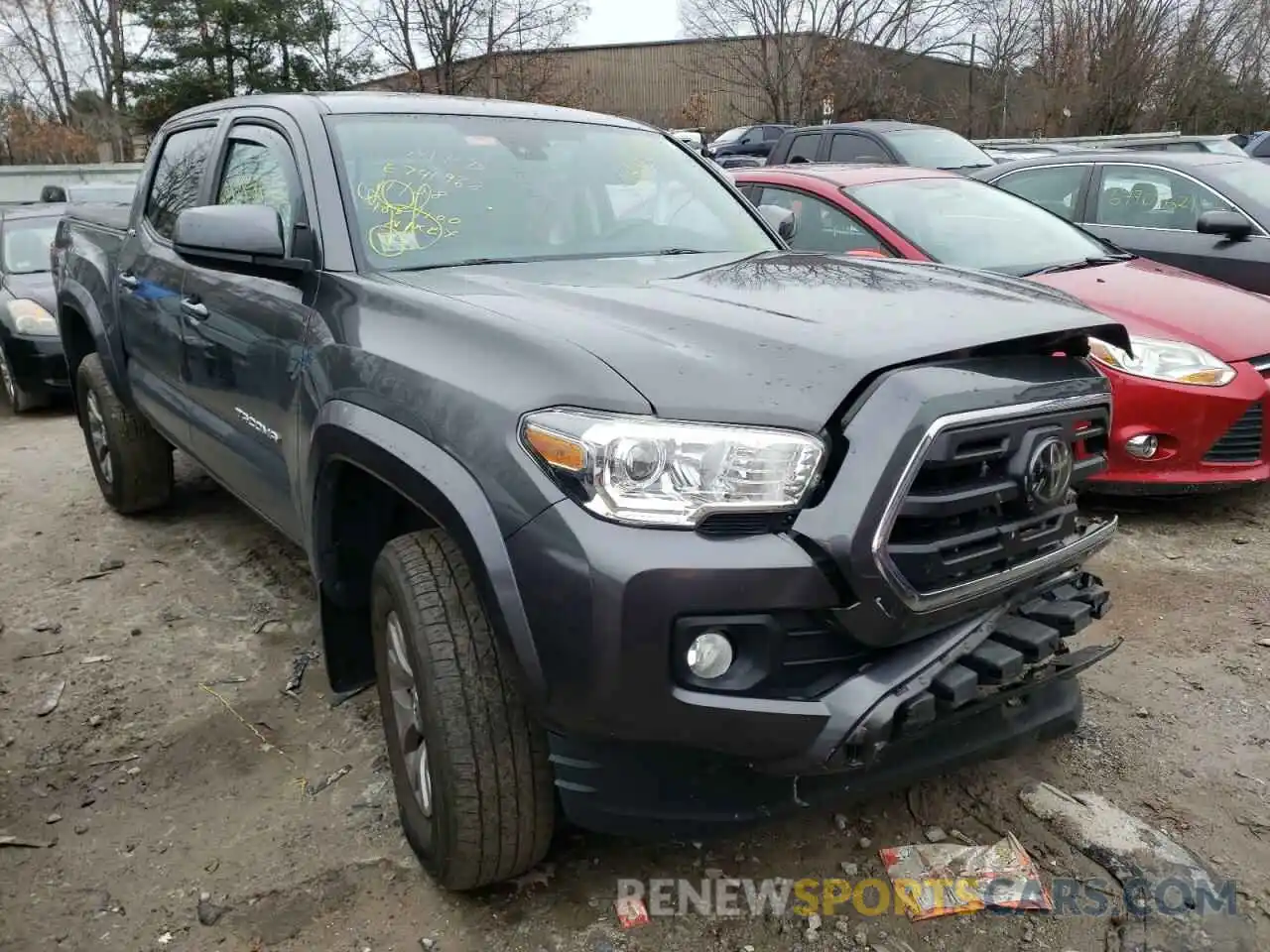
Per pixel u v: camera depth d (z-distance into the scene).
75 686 3.53
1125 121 26.22
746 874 2.54
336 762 3.06
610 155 3.67
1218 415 4.53
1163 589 4.14
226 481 3.78
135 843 2.72
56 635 3.93
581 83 30.14
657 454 1.94
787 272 2.86
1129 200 7.17
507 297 2.52
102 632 3.94
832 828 2.70
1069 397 2.30
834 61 25.81
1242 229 6.38
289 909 2.46
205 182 3.84
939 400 2.04
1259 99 27.00
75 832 2.77
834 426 2.00
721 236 3.61
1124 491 4.69
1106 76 25.80
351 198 3.03
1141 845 2.60
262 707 3.38
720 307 2.37
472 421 2.15
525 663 2.04
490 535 2.07
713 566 1.92
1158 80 26.05
